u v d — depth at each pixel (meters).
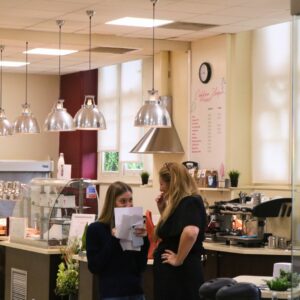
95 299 6.30
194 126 10.61
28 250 7.56
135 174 12.85
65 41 10.26
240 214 7.81
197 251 5.11
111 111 13.46
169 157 11.20
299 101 4.57
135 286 5.32
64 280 6.87
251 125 10.14
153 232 5.33
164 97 11.10
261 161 9.94
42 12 8.77
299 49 4.57
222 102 10.06
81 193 7.71
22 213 8.09
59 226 7.46
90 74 13.94
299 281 4.41
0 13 8.89
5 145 14.32
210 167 10.28
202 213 5.12
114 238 5.27
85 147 13.94
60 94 14.61
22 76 14.39
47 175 10.98
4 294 8.15
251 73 10.16
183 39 10.52
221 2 8.02
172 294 5.06
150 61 12.30
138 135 12.72
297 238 4.47
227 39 10.02
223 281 4.10
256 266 7.50
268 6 8.18
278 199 7.55
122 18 9.08
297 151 4.55
